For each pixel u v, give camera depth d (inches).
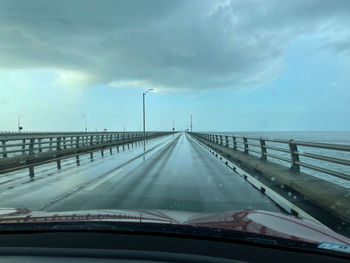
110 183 343.3
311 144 259.3
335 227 169.0
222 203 238.7
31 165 543.8
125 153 851.4
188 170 461.1
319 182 251.9
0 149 992.2
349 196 197.0
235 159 588.1
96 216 99.7
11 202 249.0
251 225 90.9
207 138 1366.9
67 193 285.7
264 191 287.9
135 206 230.2
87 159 665.6
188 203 239.1
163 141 1872.5
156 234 82.1
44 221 90.4
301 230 89.7
